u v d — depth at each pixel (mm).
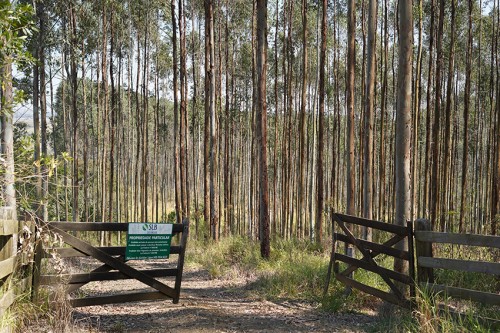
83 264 10570
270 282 8938
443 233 5551
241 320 6543
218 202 23406
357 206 21906
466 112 19406
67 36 20312
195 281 10359
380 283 7992
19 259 5406
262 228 12289
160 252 7035
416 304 5875
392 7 26422
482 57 30438
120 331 5695
